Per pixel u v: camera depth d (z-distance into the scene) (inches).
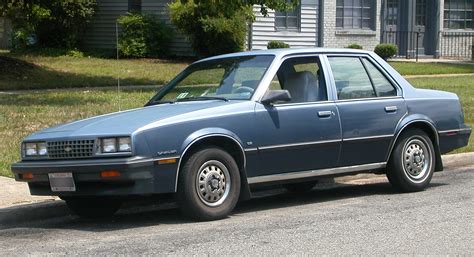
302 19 1085.8
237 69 335.9
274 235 274.1
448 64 1044.5
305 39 1090.7
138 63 975.6
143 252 252.8
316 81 335.9
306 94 329.4
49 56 1021.8
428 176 363.9
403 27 1176.8
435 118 363.9
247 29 1006.4
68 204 315.9
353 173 343.0
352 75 347.3
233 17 926.4
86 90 721.0
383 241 262.1
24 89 728.3
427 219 296.8
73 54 1054.4
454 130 371.2
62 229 300.8
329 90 335.3
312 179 330.3
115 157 279.9
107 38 1117.1
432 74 933.8
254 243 261.9
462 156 456.8
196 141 290.8
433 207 321.4
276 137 313.0
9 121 520.4
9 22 1182.3
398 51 1174.3
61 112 560.1
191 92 337.7
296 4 753.0
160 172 284.5
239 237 271.6
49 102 615.8
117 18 1083.9
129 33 1037.8
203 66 353.4
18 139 462.9
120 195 284.8
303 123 321.1
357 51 354.6
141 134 281.3
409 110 355.6
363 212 315.6
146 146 281.3
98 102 614.9
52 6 1022.4
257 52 343.3
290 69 333.4
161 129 285.6
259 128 308.7
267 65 327.9
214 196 299.4
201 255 247.0
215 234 277.0
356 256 242.7
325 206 335.9
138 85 768.9
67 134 291.0
